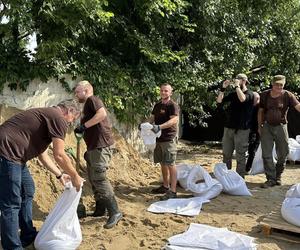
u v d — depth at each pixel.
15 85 6.42
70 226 4.37
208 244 4.41
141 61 8.62
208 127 14.94
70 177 4.44
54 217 4.34
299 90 14.04
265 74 13.07
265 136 7.59
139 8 8.13
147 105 8.92
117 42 8.59
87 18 6.82
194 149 12.60
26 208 4.55
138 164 8.34
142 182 7.55
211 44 10.12
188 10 9.74
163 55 8.40
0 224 4.18
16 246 4.12
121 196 6.57
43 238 4.29
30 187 4.58
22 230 4.58
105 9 8.05
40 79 6.72
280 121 7.46
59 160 4.13
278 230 5.14
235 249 4.35
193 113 13.96
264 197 6.86
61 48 6.61
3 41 6.52
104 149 5.21
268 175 7.65
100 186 5.21
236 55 10.77
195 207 6.04
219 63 10.59
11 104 6.43
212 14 9.88
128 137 8.74
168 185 6.86
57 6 6.28
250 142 8.53
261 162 8.54
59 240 4.27
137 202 6.34
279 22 12.71
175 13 8.87
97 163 5.19
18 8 5.82
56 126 4.11
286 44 12.76
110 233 5.02
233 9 10.72
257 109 8.23
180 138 14.88
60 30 6.54
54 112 4.16
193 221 5.56
